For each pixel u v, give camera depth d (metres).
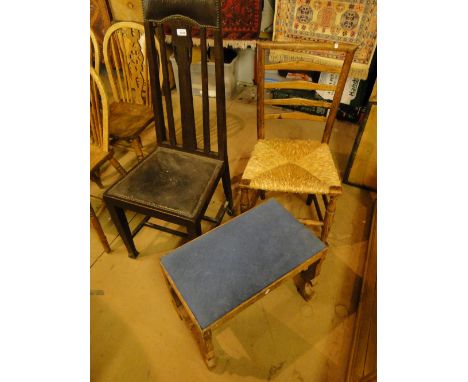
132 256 1.46
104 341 1.20
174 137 1.34
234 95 2.70
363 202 1.74
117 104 1.77
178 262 0.95
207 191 1.17
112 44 1.60
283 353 1.15
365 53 1.87
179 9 1.04
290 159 1.33
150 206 1.11
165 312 1.28
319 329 1.22
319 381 1.08
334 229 1.59
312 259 0.98
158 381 1.09
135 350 1.17
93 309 1.29
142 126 1.59
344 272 1.40
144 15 1.09
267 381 1.08
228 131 2.28
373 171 1.71
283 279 0.94
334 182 1.21
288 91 2.39
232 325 1.23
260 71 1.24
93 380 1.09
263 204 1.14
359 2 1.72
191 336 1.21
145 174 1.24
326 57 2.00
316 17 1.85
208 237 1.02
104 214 1.68
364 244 1.52
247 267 0.94
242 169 1.95
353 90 2.17
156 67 1.20
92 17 2.36
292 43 1.15
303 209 1.71
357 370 1.01
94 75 1.19
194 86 2.62
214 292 0.88
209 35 2.22
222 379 1.09
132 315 1.27
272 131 2.28
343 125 2.33
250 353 1.15
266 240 1.01
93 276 1.40
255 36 2.14
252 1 1.99
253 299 0.89
